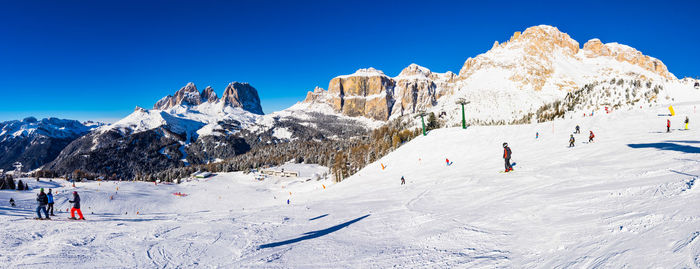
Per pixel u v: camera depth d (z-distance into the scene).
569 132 45.44
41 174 188.38
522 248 6.48
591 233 6.25
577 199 9.67
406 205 16.41
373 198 23.53
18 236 10.91
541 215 8.79
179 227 13.02
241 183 177.00
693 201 6.44
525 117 183.88
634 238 5.28
